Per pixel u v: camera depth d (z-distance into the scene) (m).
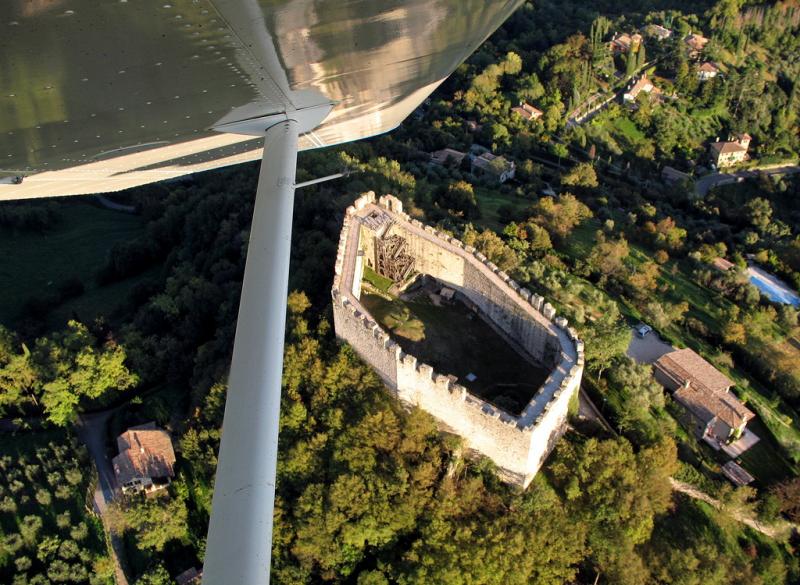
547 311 53.47
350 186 80.81
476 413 47.69
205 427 57.31
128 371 67.88
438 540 46.09
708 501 53.84
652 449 51.38
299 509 48.94
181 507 54.53
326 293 61.78
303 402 54.25
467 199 90.06
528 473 48.66
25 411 67.81
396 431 49.81
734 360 73.38
